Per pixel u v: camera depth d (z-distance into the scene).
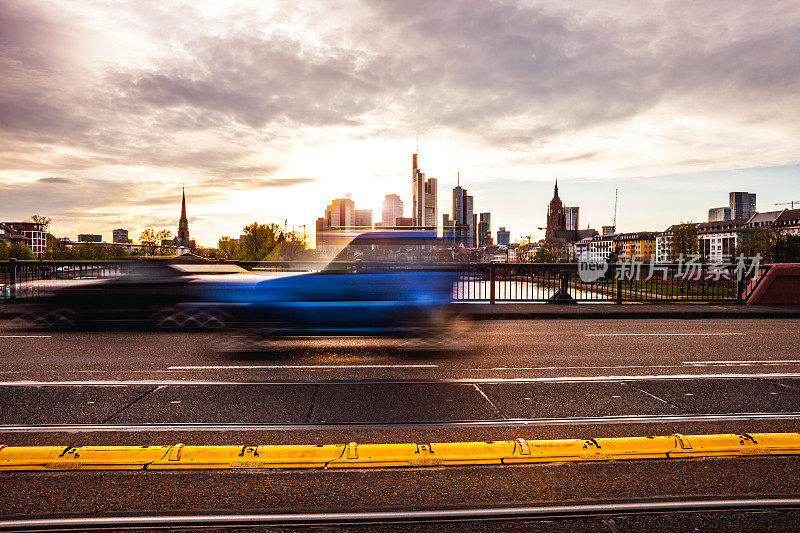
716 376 6.43
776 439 4.08
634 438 4.04
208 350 8.09
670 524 2.94
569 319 12.52
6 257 99.50
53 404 5.11
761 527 2.91
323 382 6.06
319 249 10.06
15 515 2.99
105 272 11.36
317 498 3.23
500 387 5.87
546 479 3.49
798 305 14.75
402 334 9.82
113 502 3.16
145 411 4.89
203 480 3.46
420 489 3.35
